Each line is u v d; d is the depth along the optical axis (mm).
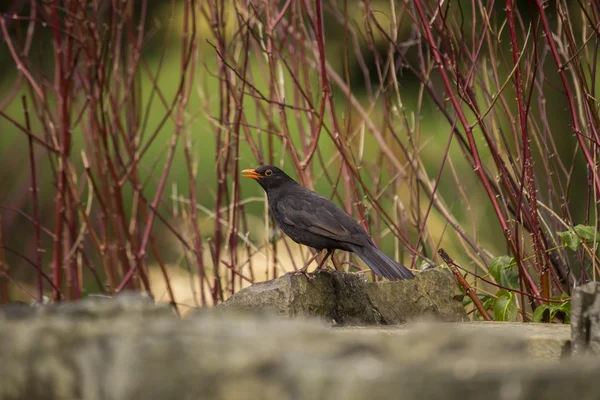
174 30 20547
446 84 9422
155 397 4539
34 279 21172
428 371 4246
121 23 11664
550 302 9477
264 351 4539
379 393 4184
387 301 9422
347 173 11383
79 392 4895
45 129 11602
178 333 4848
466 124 9461
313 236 10078
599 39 10438
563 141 17844
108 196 11797
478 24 13578
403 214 11328
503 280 10141
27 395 5070
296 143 18953
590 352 6406
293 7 11344
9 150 23719
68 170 11484
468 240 10656
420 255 10297
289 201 10328
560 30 10328
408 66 10586
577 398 4203
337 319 9117
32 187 11555
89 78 11367
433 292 9578
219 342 4648
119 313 5602
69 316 5562
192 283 11797
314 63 11656
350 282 9398
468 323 8281
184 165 23641
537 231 9539
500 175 9969
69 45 11461
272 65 10594
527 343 6730
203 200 23219
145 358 4570
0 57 24172
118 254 11688
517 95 9289
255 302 8828
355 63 21625
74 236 11773
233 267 11117
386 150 11219
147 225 11492
